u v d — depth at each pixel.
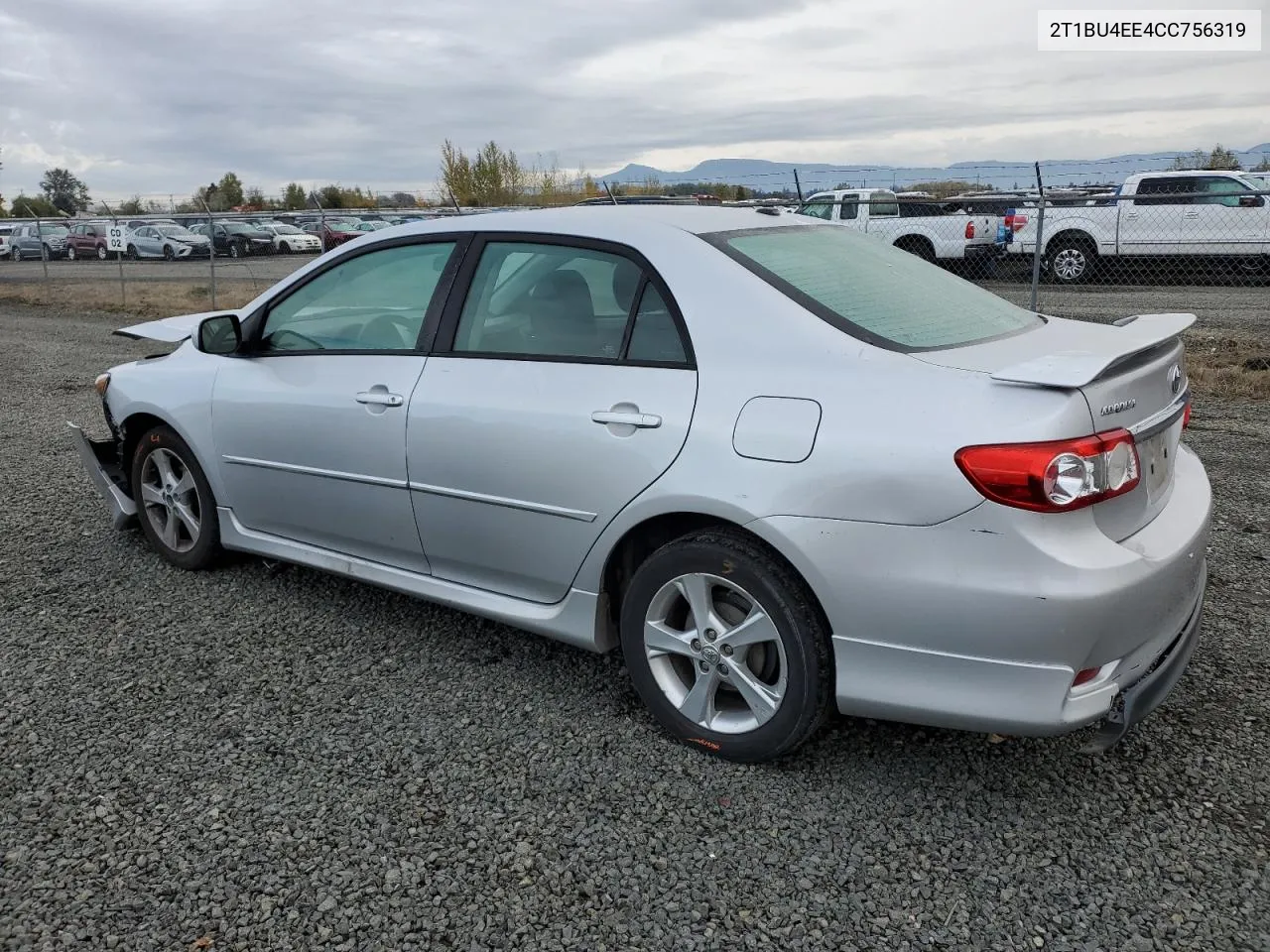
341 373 3.82
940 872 2.55
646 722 3.31
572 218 3.43
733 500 2.81
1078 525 2.50
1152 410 2.79
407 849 2.67
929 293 3.33
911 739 3.17
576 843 2.69
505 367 3.37
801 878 2.54
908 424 2.60
